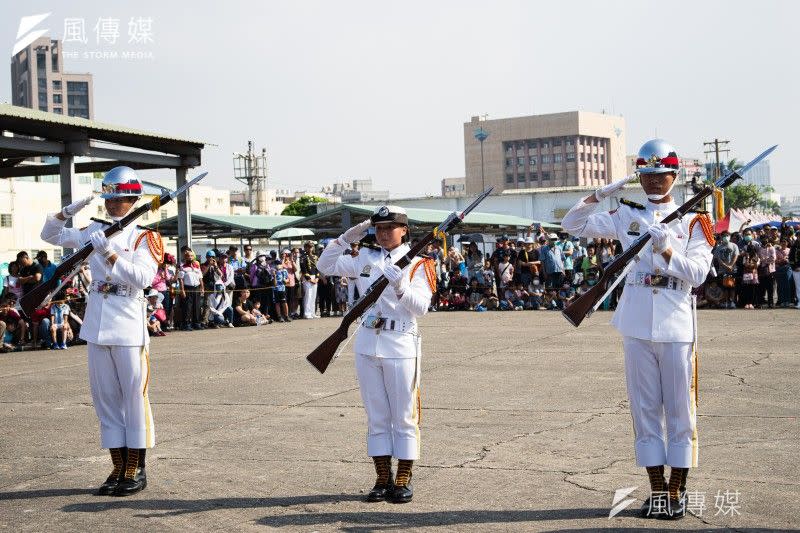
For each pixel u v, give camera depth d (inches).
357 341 258.1
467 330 758.5
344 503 249.3
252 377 498.0
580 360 534.9
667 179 242.2
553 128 6658.5
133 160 870.4
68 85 7755.9
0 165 908.6
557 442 317.1
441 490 259.8
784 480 260.1
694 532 216.1
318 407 397.4
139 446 264.1
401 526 227.3
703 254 237.0
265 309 928.3
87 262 279.4
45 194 2217.0
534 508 239.6
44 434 352.2
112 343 263.4
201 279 852.6
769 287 930.7
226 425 361.1
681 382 234.7
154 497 258.5
